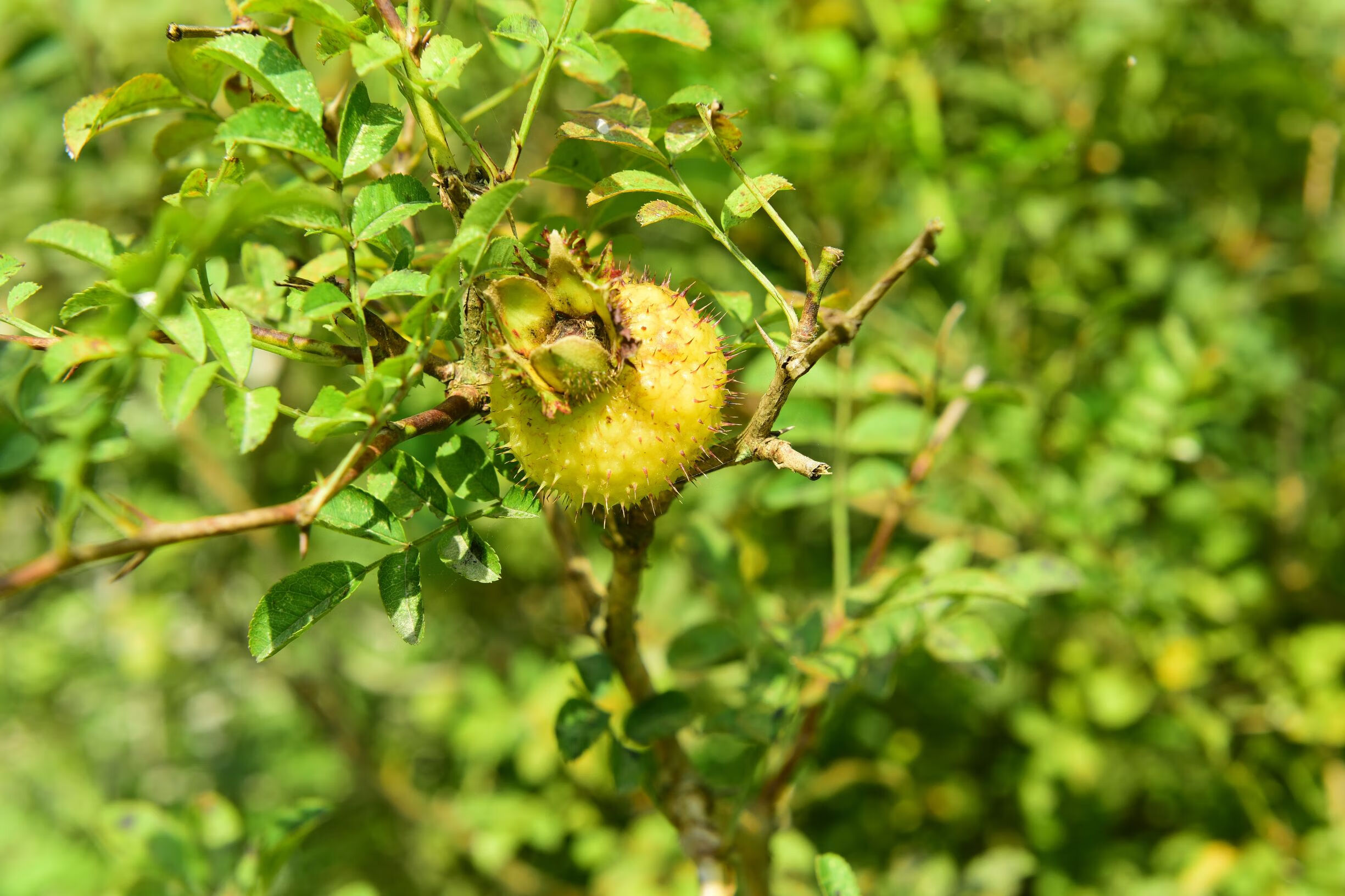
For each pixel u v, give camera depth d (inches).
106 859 152.4
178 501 160.2
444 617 159.3
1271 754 137.6
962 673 86.2
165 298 43.7
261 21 86.3
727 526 131.9
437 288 51.2
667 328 57.9
